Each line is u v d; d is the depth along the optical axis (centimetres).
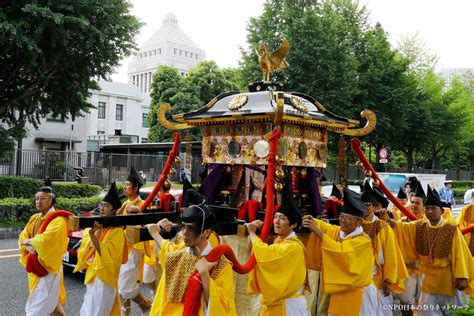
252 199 505
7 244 1091
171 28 8706
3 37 1187
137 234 388
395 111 2206
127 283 566
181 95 3062
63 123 2723
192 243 337
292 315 403
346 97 1964
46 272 481
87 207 1445
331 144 2097
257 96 507
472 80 4103
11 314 604
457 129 2758
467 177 4222
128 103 5012
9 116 1608
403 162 4109
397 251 524
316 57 1945
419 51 2920
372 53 2241
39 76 1440
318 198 538
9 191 1512
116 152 3192
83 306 490
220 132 543
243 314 496
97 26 1396
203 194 533
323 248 429
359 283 428
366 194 514
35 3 1216
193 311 320
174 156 580
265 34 2033
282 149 476
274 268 378
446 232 526
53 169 2047
